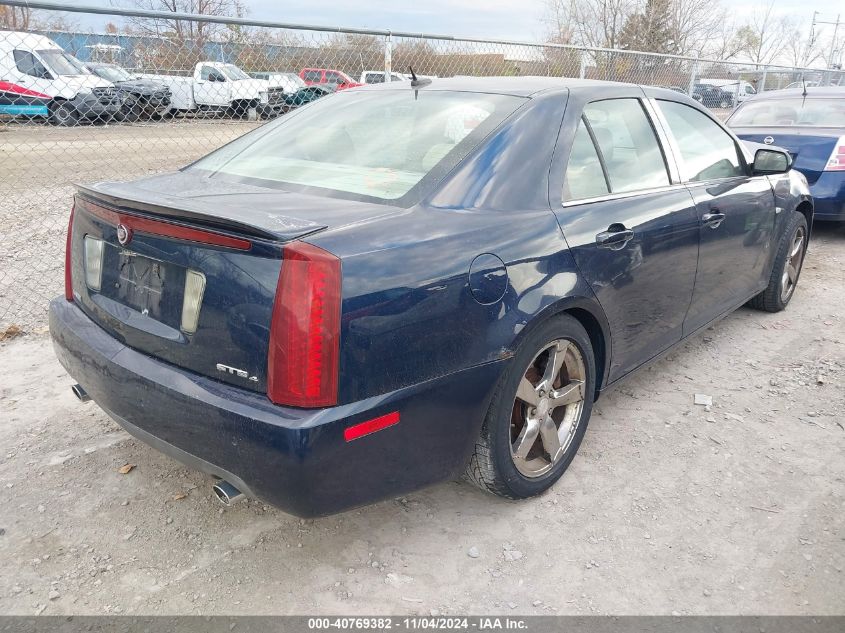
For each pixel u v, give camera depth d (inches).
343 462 78.4
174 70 241.8
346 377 76.7
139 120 294.0
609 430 133.9
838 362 166.6
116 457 120.5
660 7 1115.9
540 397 105.3
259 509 107.7
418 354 82.7
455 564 96.7
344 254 77.2
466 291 87.0
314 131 118.2
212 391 80.3
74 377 102.6
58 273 223.9
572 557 98.3
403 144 105.7
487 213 95.0
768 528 105.2
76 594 89.2
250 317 77.1
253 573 94.0
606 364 118.0
